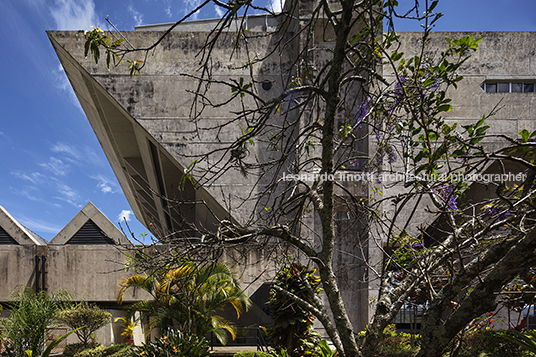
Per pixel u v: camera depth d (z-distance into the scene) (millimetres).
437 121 2381
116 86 12516
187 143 12469
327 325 2457
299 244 2805
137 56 12656
